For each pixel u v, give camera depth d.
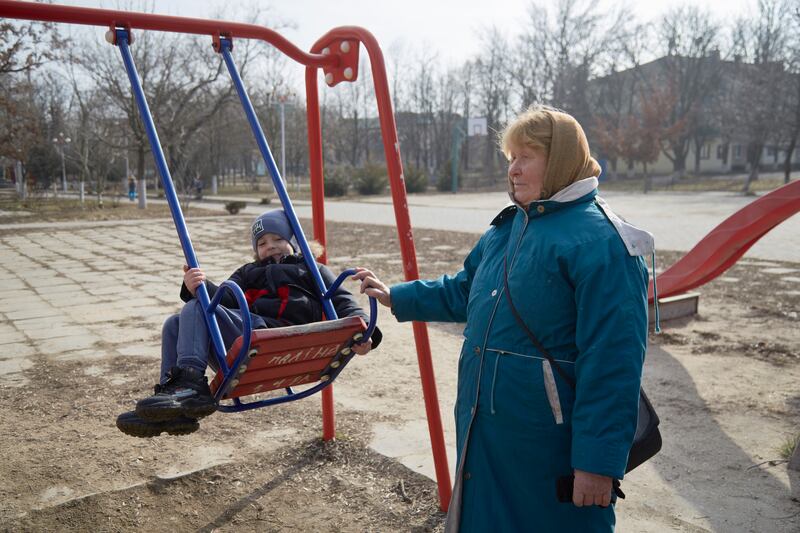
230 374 2.21
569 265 1.87
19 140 26.83
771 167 63.09
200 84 32.72
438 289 2.48
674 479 3.46
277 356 2.25
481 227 18.95
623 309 1.81
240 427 4.16
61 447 3.86
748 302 8.12
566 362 1.92
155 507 3.17
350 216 24.17
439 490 3.14
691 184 47.22
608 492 1.79
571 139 2.00
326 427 3.89
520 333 1.95
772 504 3.18
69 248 14.91
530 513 1.95
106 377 5.30
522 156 2.07
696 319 7.29
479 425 2.02
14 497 3.23
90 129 38.03
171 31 2.84
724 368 5.46
